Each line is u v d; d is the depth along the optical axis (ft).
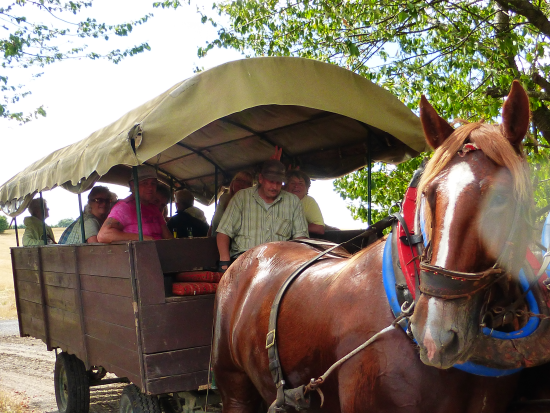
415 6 21.02
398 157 15.60
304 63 12.26
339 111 12.60
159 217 17.90
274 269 10.19
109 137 12.32
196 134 17.76
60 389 17.78
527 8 20.70
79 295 14.71
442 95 22.85
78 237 18.53
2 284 64.44
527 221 5.71
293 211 14.02
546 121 21.77
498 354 6.30
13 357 27.61
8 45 29.37
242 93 11.55
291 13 29.50
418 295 6.47
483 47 21.36
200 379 11.79
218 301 11.23
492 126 6.15
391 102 13.42
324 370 7.97
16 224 21.08
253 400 11.06
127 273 11.65
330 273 8.62
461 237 5.52
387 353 6.77
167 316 11.55
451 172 5.82
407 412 6.61
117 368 12.60
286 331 8.76
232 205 13.62
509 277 6.22
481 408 6.71
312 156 18.52
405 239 7.08
